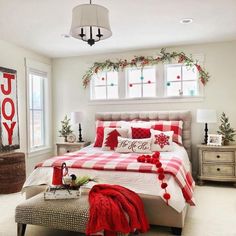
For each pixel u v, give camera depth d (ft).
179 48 15.05
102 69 16.49
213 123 14.55
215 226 8.58
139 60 15.66
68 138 16.63
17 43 13.98
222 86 14.39
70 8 9.42
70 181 7.83
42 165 10.07
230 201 11.03
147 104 15.71
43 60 16.92
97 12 7.02
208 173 13.39
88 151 12.80
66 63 17.43
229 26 11.73
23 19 10.48
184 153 12.50
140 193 8.29
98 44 14.42
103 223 6.34
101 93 16.98
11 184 12.39
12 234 8.12
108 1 8.87
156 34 12.76
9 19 10.46
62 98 17.61
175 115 14.65
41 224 7.10
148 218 8.16
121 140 12.66
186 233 8.10
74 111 17.33
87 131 17.06
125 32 12.39
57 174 8.30
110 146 13.02
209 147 13.25
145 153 12.04
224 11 9.96
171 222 7.95
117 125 14.66
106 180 8.93
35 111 16.48
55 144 17.74
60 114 17.71
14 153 13.41
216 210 10.02
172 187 8.14
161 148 12.36
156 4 9.21
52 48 15.11
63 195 7.49
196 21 11.02
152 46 15.06
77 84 17.22
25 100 15.10
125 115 15.62
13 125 13.84
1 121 13.01
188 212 9.86
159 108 15.51
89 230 6.40
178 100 15.10
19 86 14.60
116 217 6.50
